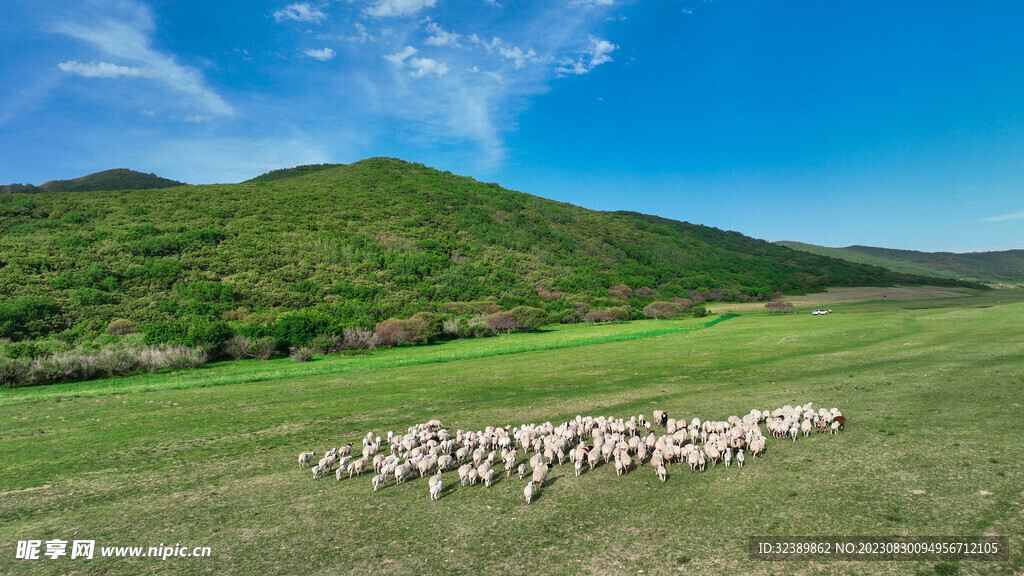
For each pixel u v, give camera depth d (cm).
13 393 3909
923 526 1095
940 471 1380
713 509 1271
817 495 1305
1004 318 5188
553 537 1177
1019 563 921
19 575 1108
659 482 1498
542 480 1502
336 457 2000
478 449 1745
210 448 2180
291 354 5938
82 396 3650
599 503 1366
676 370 3881
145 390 3856
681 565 1012
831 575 941
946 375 2723
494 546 1150
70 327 6975
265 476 1766
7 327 6425
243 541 1246
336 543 1210
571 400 2922
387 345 6906
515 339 7412
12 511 1504
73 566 1144
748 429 1806
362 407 2998
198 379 4297
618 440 1820
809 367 3547
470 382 3825
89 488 1697
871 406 2223
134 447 2227
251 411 2975
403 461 1828
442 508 1401
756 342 5328
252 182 18312
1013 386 2311
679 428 1961
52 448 2236
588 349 5750
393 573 1052
